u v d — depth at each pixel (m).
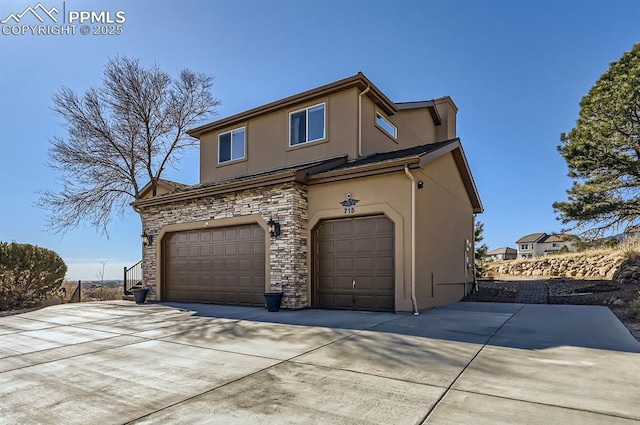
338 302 10.88
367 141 13.23
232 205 12.57
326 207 11.16
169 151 21.47
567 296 12.36
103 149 19.66
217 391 4.18
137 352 6.05
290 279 10.89
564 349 5.75
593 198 15.87
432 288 10.84
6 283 14.32
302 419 3.41
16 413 3.72
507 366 4.89
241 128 15.61
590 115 16.50
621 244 18.41
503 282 17.62
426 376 4.53
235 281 12.59
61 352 6.21
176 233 14.54
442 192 12.25
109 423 3.43
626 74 15.52
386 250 10.26
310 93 13.32
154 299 14.71
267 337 6.93
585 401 3.70
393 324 7.99
